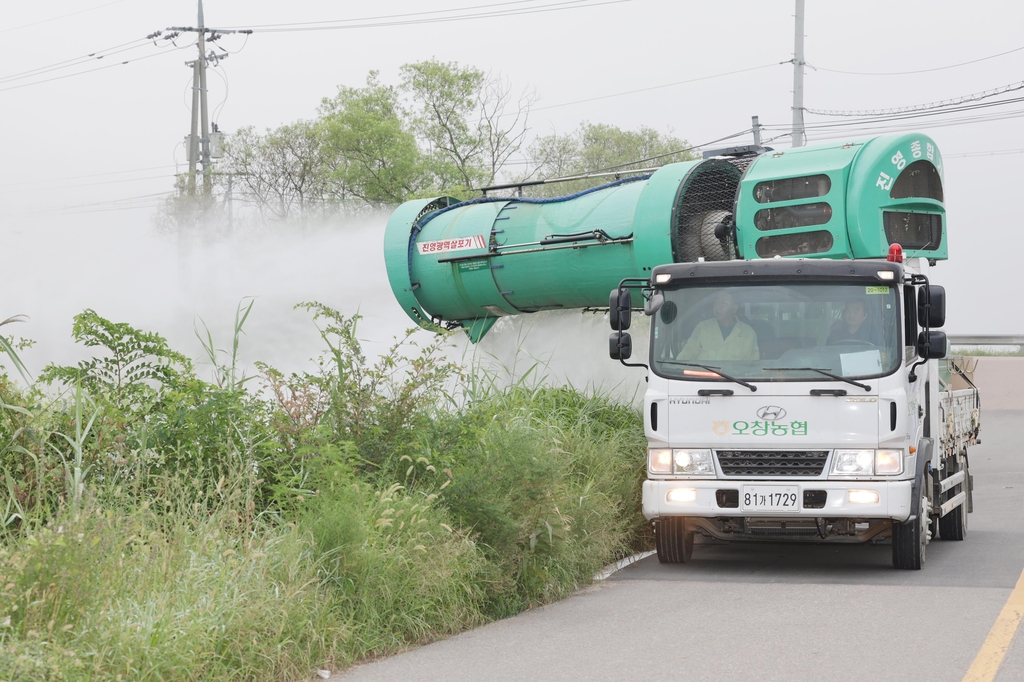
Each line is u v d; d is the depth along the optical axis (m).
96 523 6.68
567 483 10.65
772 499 10.17
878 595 9.27
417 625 7.66
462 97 46.31
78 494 7.14
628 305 10.88
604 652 7.24
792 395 10.22
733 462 10.34
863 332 10.31
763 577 10.43
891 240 13.59
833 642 7.39
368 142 46.31
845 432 10.12
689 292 10.70
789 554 12.21
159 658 5.81
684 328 10.62
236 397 8.86
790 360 10.33
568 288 16.97
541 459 9.50
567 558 9.60
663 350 10.63
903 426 10.12
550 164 49.66
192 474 8.30
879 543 13.11
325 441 8.70
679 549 11.18
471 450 9.48
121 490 7.55
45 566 5.99
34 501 7.48
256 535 7.52
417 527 8.20
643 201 15.58
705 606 8.86
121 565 6.42
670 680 6.45
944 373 13.06
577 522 10.31
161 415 8.85
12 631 5.64
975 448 30.58
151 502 7.55
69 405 8.68
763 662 6.84
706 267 10.66
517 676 6.62
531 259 17.22
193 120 49.66
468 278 18.27
